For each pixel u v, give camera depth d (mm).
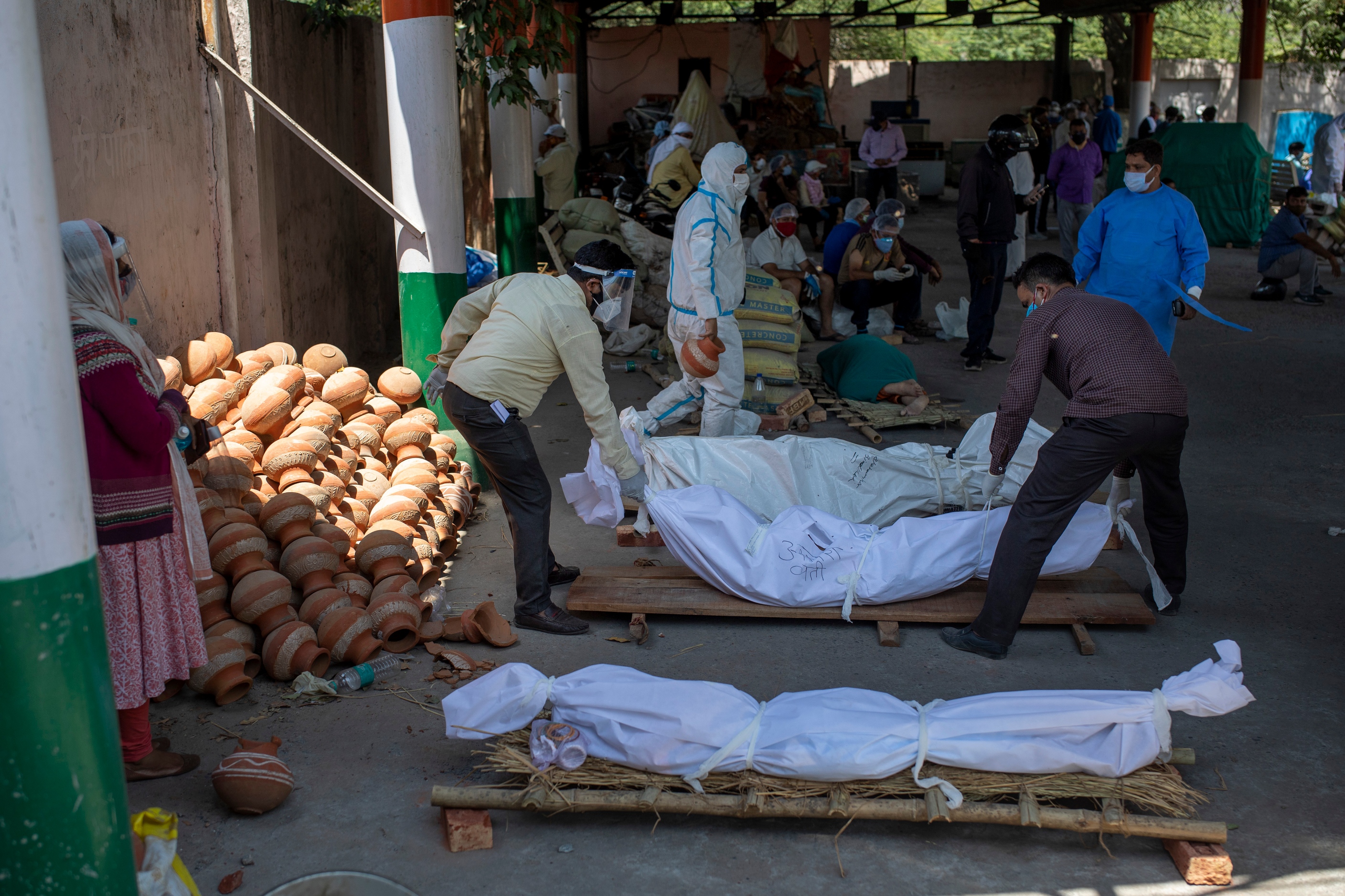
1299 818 3328
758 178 16203
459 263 6238
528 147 10336
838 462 5551
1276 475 6703
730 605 4738
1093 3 24328
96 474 3180
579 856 3174
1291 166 20766
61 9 4613
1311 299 12617
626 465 4773
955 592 4898
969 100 31922
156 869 2523
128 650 3324
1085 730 3289
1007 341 10750
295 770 3600
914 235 18656
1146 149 5969
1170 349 6266
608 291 4566
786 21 24125
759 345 8031
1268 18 28656
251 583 4188
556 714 3500
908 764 3252
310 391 5492
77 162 4750
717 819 3365
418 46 5836
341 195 9211
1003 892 3014
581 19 20688
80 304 3219
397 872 3092
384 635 4379
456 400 4453
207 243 6426
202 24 6297
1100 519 4816
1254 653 4445
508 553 5602
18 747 2064
